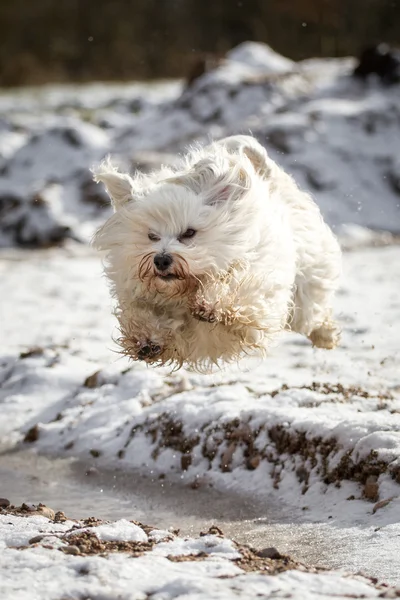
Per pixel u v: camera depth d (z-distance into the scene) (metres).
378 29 63.56
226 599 6.07
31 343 15.74
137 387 12.95
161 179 9.84
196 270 9.02
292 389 11.37
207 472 10.70
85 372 13.86
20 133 41.53
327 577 6.59
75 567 6.68
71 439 12.17
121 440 11.80
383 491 9.11
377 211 30.44
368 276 20.94
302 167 31.44
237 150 10.28
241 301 9.22
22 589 6.31
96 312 18.19
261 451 10.45
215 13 66.19
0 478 11.25
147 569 6.69
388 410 10.64
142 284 9.26
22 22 64.38
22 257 26.17
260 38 64.44
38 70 59.97
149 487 10.69
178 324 9.27
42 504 9.31
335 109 33.66
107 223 9.66
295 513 9.44
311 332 11.70
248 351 10.01
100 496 10.53
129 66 62.12
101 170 9.74
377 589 6.50
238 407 11.24
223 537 7.88
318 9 63.94
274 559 7.33
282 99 35.81
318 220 11.00
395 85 36.59
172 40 64.81
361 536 8.41
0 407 13.24
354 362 13.71
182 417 11.43
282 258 9.67
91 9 65.75
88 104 47.78
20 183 33.50
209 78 36.88
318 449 9.95
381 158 32.19
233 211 9.32
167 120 35.62
